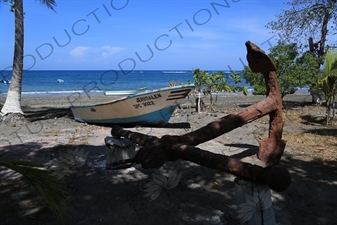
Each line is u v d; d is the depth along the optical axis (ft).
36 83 137.80
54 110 50.08
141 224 11.95
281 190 8.03
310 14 52.85
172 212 12.84
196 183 15.92
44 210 12.83
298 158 20.29
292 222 12.07
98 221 12.14
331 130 30.17
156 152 9.57
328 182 16.08
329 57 32.63
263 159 11.61
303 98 69.82
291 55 44.62
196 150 9.57
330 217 12.50
